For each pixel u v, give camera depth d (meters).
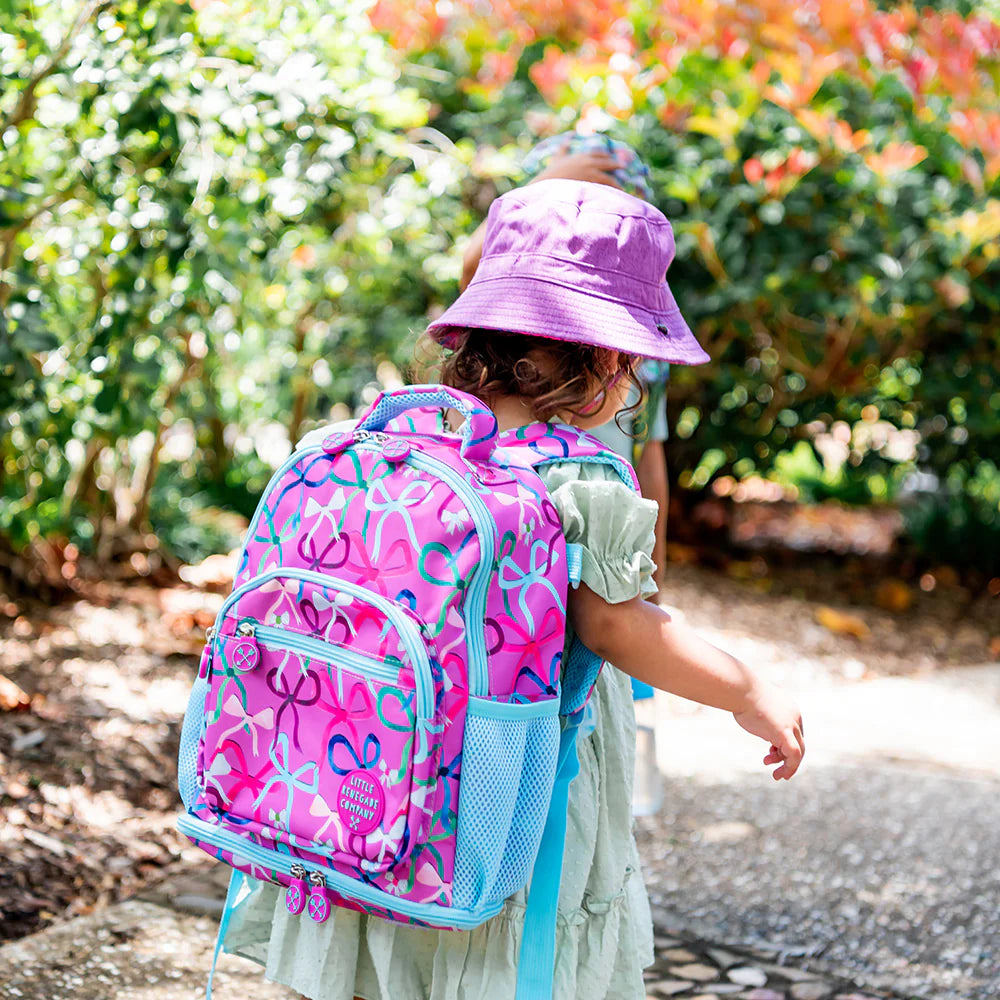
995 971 2.31
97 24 2.90
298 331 5.11
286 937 1.51
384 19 4.72
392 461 1.32
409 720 1.23
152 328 3.54
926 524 5.80
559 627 1.30
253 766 1.36
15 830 2.59
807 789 3.16
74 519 4.41
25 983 2.09
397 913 1.29
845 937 2.42
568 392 1.45
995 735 3.64
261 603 1.34
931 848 2.83
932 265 4.46
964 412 5.10
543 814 1.31
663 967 2.29
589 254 1.43
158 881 2.50
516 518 1.28
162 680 3.48
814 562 5.81
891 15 4.77
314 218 4.34
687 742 3.50
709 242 4.46
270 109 3.04
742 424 5.45
